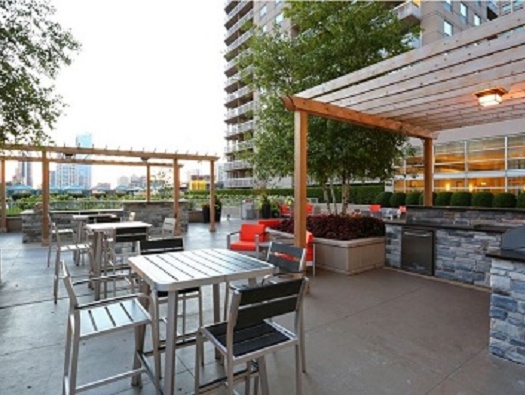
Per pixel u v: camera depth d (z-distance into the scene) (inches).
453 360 99.3
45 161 316.2
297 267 103.9
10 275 192.9
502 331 101.3
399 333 117.3
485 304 147.1
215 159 411.2
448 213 204.5
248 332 76.4
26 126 174.6
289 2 253.6
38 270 205.2
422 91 156.2
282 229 254.7
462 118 218.2
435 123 232.7
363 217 258.8
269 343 71.7
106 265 163.3
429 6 693.3
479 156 543.5
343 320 129.0
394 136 248.2
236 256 106.0
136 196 575.2
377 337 114.3
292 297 72.6
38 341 109.9
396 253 213.2
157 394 77.4
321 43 240.4
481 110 197.3
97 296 149.5
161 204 398.9
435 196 552.4
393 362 97.9
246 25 307.0
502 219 183.5
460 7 749.3
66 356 82.1
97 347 105.7
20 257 244.7
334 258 206.4
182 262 96.9
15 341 109.9
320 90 164.6
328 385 86.4
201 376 90.6
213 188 413.1
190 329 120.9
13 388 84.3
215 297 100.6
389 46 231.8
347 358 100.1
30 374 90.6
